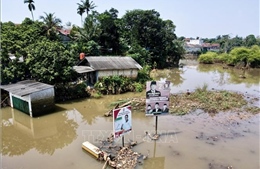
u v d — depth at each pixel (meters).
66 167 11.44
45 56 21.72
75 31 47.62
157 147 13.59
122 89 27.30
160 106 14.65
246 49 56.28
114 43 46.69
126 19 56.16
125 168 11.11
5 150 13.64
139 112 20.11
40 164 11.80
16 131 16.64
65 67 22.41
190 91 28.81
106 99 24.59
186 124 17.41
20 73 21.94
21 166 11.59
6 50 21.52
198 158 12.42
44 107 19.52
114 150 13.12
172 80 37.97
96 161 11.98
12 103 20.55
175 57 60.94
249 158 12.52
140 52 46.97
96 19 47.22
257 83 35.88
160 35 53.91
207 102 23.05
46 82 21.83
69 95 23.91
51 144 14.50
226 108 21.34
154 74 43.88
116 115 12.26
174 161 12.05
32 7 47.31
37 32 29.95
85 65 30.48
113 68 28.45
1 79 21.55
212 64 66.06
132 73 30.89
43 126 17.41
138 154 12.60
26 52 22.27
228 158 12.48
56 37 38.09
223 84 34.62
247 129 16.58
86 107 21.83
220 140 14.68
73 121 18.38
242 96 26.36
